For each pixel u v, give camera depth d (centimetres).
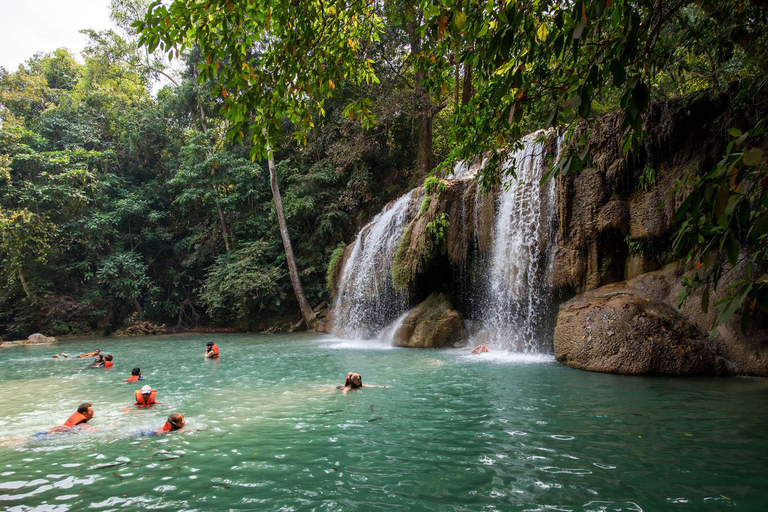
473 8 396
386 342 1611
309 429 583
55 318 2333
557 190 1205
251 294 2292
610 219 1098
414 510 348
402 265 1595
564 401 696
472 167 1688
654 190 1034
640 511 338
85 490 403
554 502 355
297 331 2317
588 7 288
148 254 2755
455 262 1507
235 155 2606
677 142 1002
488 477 409
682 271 986
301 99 460
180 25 371
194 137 2575
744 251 857
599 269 1139
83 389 928
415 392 797
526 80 428
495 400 717
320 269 2380
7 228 2148
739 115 911
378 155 2491
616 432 534
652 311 947
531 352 1260
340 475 424
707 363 855
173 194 2842
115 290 2484
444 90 546
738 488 374
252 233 2623
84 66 3412
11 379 1073
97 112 2859
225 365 1216
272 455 486
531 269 1288
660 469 418
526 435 531
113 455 500
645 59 336
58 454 507
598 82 285
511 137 602
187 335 2281
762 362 828
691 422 566
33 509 365
